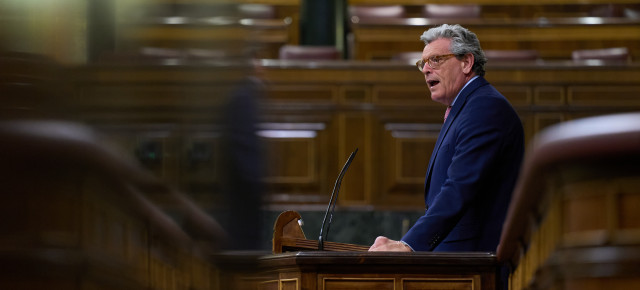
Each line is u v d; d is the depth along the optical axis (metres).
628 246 1.59
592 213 1.65
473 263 3.63
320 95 10.61
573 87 10.49
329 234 10.31
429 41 5.37
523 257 2.89
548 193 1.87
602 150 1.46
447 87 5.27
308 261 3.62
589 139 1.47
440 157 4.95
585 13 15.09
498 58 11.55
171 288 0.77
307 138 10.54
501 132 4.74
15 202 0.56
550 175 1.70
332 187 10.48
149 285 0.72
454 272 3.66
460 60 5.23
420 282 3.65
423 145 10.52
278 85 10.61
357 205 10.45
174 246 0.77
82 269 0.61
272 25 13.62
